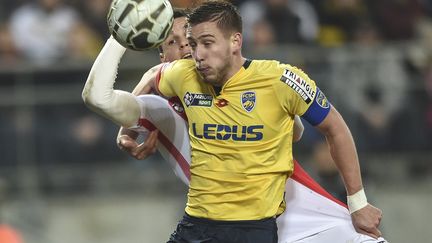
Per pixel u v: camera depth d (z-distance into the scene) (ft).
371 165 128.26
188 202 63.31
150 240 125.29
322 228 66.85
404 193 129.18
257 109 60.03
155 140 66.64
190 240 62.44
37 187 124.36
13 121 124.47
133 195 126.11
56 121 125.08
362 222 63.93
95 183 125.70
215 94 60.75
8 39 131.95
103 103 62.85
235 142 60.44
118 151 126.21
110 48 62.39
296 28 133.90
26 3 134.72
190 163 67.00
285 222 67.21
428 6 144.36
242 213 61.05
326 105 61.62
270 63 60.70
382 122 128.77
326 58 128.36
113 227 125.39
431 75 130.11
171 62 64.95
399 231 128.88
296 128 65.00
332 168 106.73
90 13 135.33
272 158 60.80
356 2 140.56
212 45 58.80
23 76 124.77
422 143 129.29
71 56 130.82
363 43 136.36
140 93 66.39
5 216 122.52
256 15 133.49
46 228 123.85
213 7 59.16
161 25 59.93
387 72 129.49
